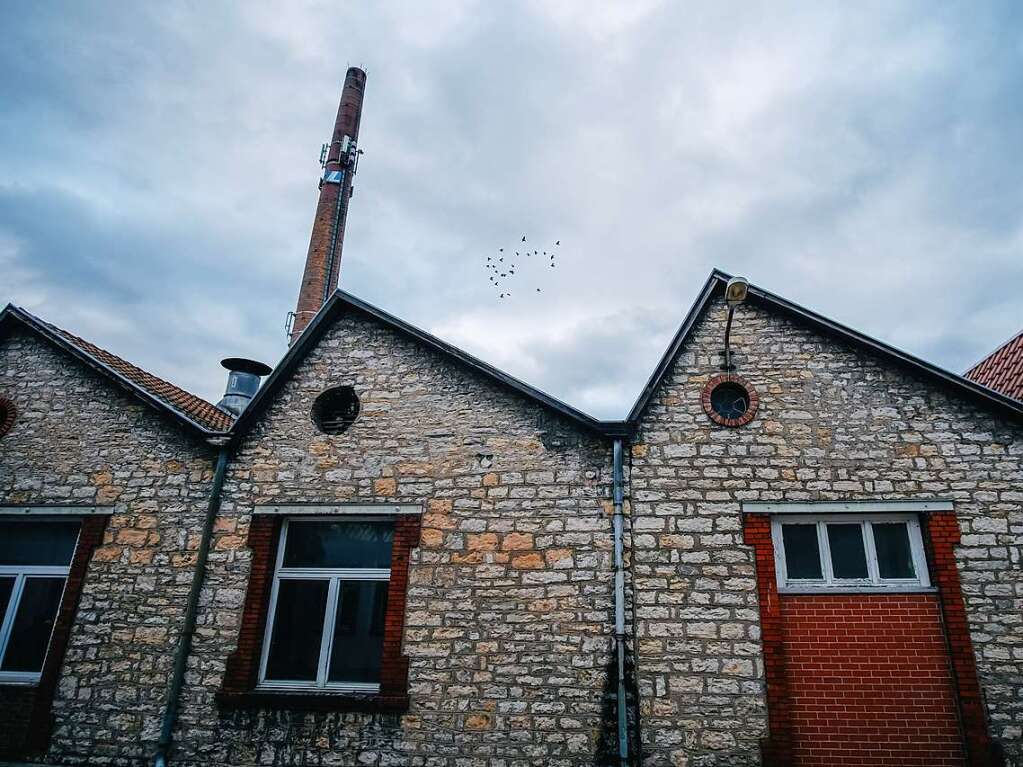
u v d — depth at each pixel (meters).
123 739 8.02
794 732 7.35
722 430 8.58
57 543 9.36
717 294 9.38
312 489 8.98
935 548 7.80
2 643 8.90
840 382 8.70
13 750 8.09
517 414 9.02
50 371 10.18
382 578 8.66
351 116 30.97
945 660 7.48
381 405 9.37
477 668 7.86
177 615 8.52
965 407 8.39
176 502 9.12
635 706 7.50
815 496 8.16
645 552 8.09
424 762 7.58
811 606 7.80
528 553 8.28
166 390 11.59
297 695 7.93
